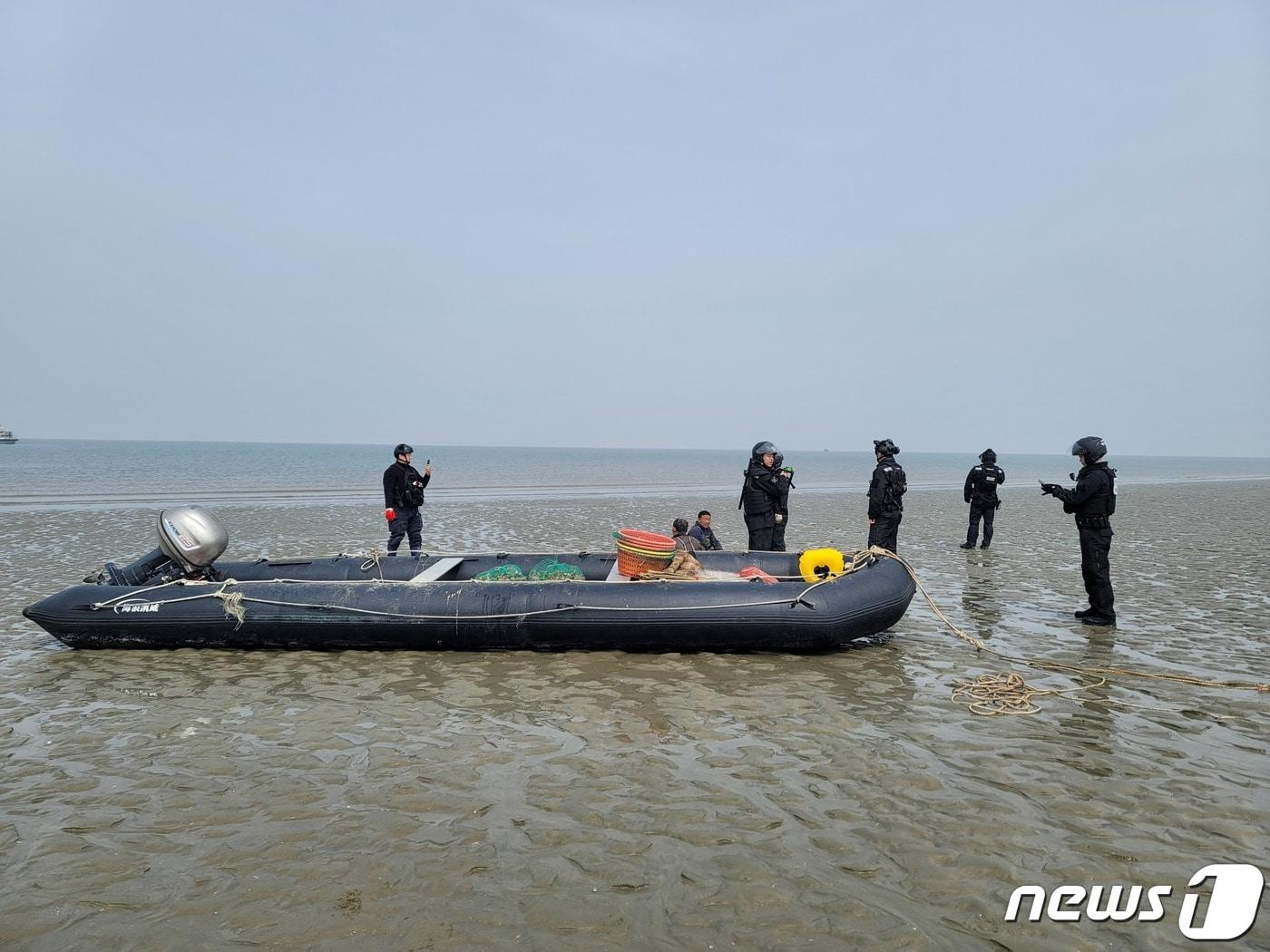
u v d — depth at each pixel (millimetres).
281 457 100125
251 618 7820
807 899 3578
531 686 6727
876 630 7855
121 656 7742
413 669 7266
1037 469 114312
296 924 3422
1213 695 6363
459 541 16156
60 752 5324
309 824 4293
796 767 4996
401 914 3482
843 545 16078
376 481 39438
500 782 4801
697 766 5023
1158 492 36500
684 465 91938
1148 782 4734
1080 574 12445
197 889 3697
